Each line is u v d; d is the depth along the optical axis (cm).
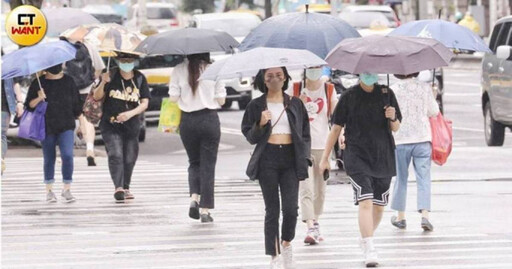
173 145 4719
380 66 2080
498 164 3856
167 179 3547
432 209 2858
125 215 2817
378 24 5653
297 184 2036
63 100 3017
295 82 2411
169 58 5294
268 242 2033
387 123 2158
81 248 2355
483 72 4503
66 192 3061
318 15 2455
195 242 2408
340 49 2119
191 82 2614
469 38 2714
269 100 2034
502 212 2798
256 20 6775
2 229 2619
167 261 2184
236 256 2233
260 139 2023
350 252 2266
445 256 2202
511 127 4441
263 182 2028
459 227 2564
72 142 3050
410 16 10425
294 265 2125
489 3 11269
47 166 3062
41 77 3017
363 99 2152
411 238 2423
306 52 2028
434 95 2691
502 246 2311
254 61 1978
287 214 2030
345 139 2170
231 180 3509
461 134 4978
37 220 2753
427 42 2133
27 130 2989
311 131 2392
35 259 2230
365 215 2127
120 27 3092
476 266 2091
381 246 2330
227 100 6103
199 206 2667
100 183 3462
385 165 2159
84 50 3697
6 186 3412
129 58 2967
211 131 2628
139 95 3014
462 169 3728
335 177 3556
